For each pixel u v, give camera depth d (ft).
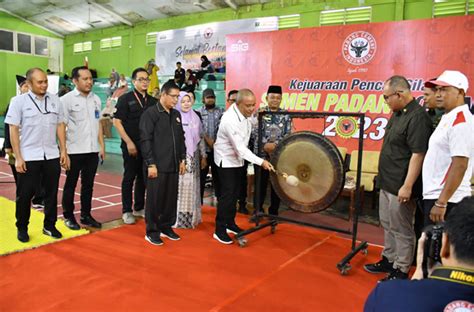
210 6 33.65
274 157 11.71
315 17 29.01
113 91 39.37
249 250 11.76
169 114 12.22
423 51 18.86
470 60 17.93
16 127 11.21
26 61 45.32
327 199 10.86
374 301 3.45
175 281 9.50
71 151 13.03
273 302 8.60
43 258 10.71
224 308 8.27
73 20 42.65
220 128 12.27
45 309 8.05
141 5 35.68
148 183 12.10
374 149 20.16
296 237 13.14
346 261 10.25
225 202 12.40
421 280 3.35
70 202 13.32
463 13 23.57
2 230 12.87
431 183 8.52
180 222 13.82
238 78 24.38
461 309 2.99
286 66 22.62
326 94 21.40
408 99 9.46
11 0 39.24
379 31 19.80
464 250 3.14
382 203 10.42
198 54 35.04
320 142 10.74
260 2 31.37
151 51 39.42
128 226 13.80
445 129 8.15
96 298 8.56
